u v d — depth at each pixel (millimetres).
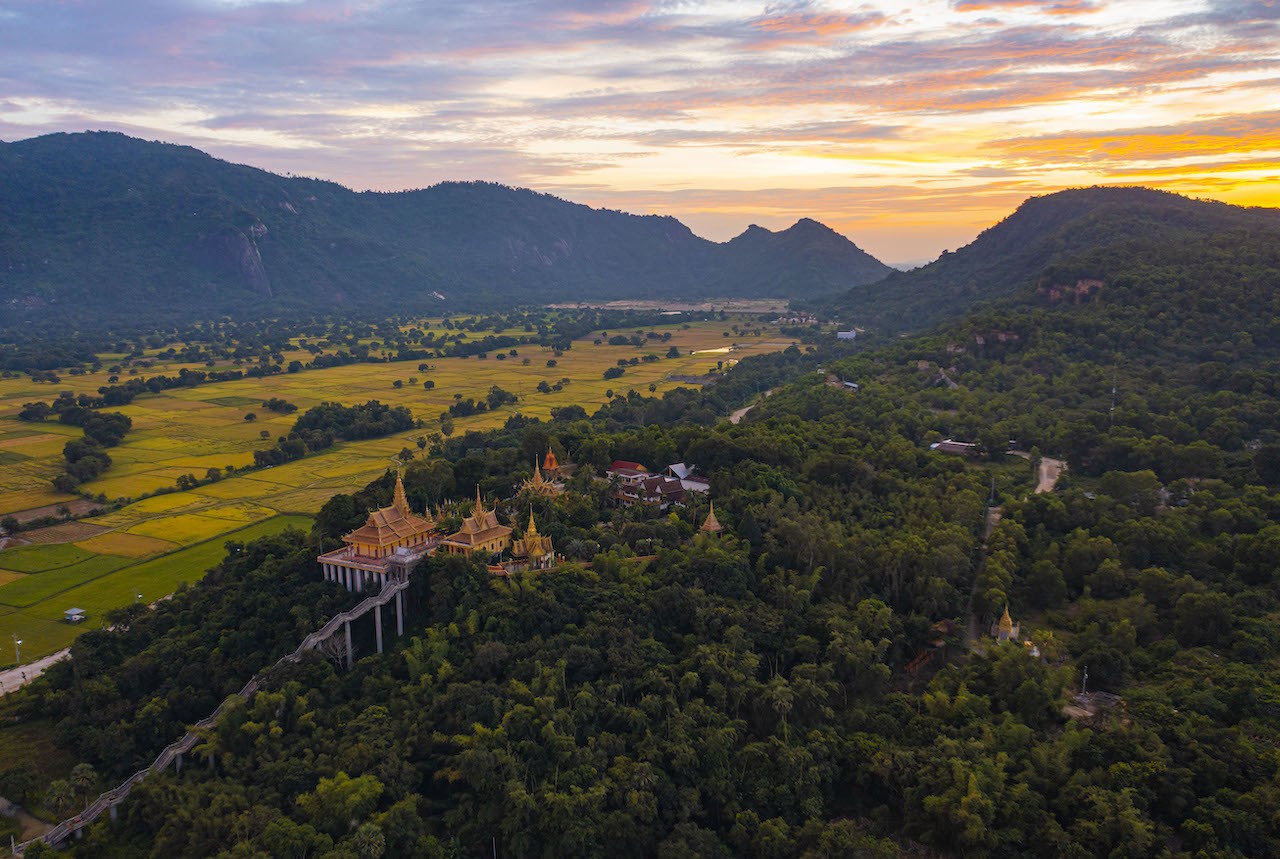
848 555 191000
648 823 133625
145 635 173250
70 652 172125
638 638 163000
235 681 156875
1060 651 170000
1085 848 124750
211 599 179250
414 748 142875
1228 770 132250
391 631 170750
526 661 153875
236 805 132750
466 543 180250
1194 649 166500
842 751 145750
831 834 129750
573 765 137625
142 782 138125
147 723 150625
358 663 161875
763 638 167250
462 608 164875
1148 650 171375
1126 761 136250
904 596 188875
